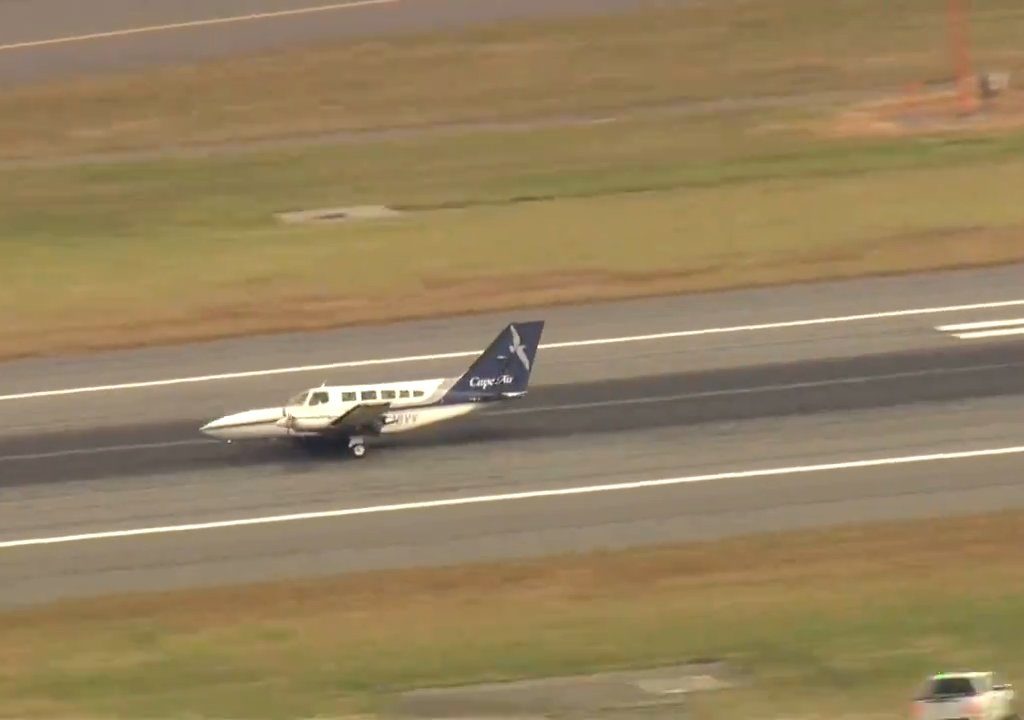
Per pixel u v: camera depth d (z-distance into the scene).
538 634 165.00
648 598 171.88
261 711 151.25
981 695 141.38
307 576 179.62
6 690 156.50
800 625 164.75
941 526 185.62
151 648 165.00
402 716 149.50
